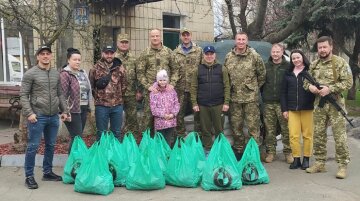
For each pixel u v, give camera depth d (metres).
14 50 12.04
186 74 7.69
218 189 5.92
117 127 7.17
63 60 8.37
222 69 7.23
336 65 6.44
